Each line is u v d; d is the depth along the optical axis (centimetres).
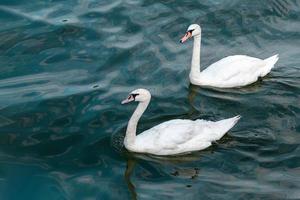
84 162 1498
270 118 1644
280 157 1500
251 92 1770
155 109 1686
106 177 1449
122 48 1955
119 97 1730
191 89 1784
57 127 1614
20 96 1739
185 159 1511
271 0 2230
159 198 1383
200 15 2139
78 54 1931
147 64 1881
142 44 1977
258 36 2050
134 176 1454
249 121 1631
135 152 1527
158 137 1516
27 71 1858
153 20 2105
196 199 1378
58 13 2145
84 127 1612
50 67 1873
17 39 2005
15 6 2188
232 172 1462
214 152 1526
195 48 1772
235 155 1512
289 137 1565
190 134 1518
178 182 1434
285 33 2064
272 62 1839
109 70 1855
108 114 1661
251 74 1800
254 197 1384
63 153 1527
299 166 1473
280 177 1441
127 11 2153
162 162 1502
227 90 1781
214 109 1695
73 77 1823
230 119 1572
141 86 1784
